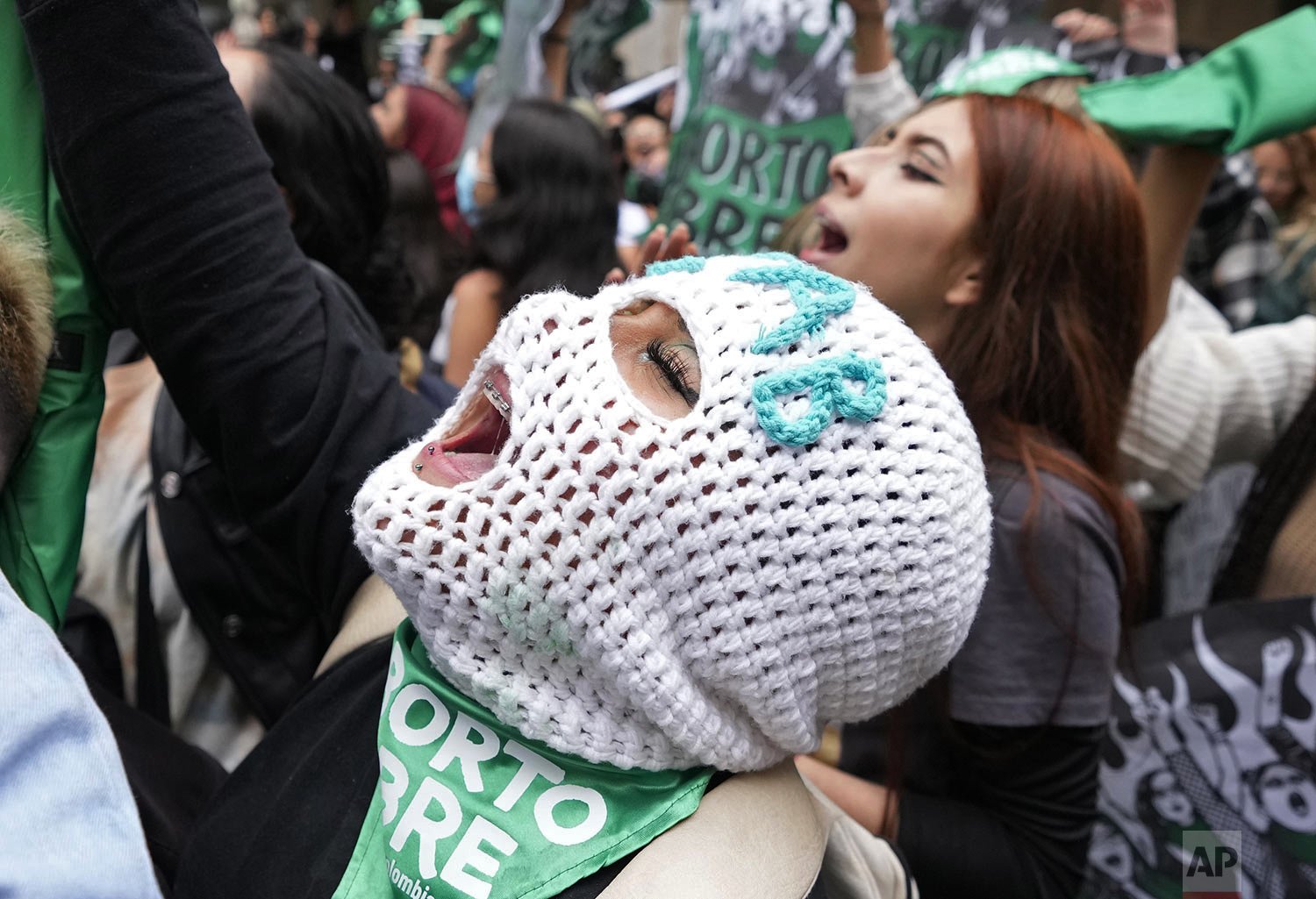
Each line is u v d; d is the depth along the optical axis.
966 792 1.35
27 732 0.68
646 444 0.88
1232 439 1.79
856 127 2.09
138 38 1.04
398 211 2.47
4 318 0.93
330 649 1.15
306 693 1.11
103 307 1.11
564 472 0.88
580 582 0.88
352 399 1.17
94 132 1.03
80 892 0.65
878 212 1.43
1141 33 2.16
